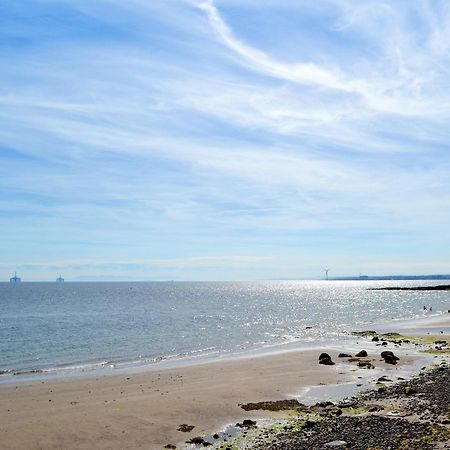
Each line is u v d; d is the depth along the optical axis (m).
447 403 25.45
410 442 19.22
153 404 28.64
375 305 141.88
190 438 22.89
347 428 22.22
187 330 76.19
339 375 37.56
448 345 54.75
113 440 22.61
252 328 79.56
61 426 24.36
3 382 35.97
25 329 76.94
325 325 85.00
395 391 30.02
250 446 21.14
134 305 147.12
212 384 34.56
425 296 187.25
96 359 48.09
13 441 22.17
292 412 26.83
